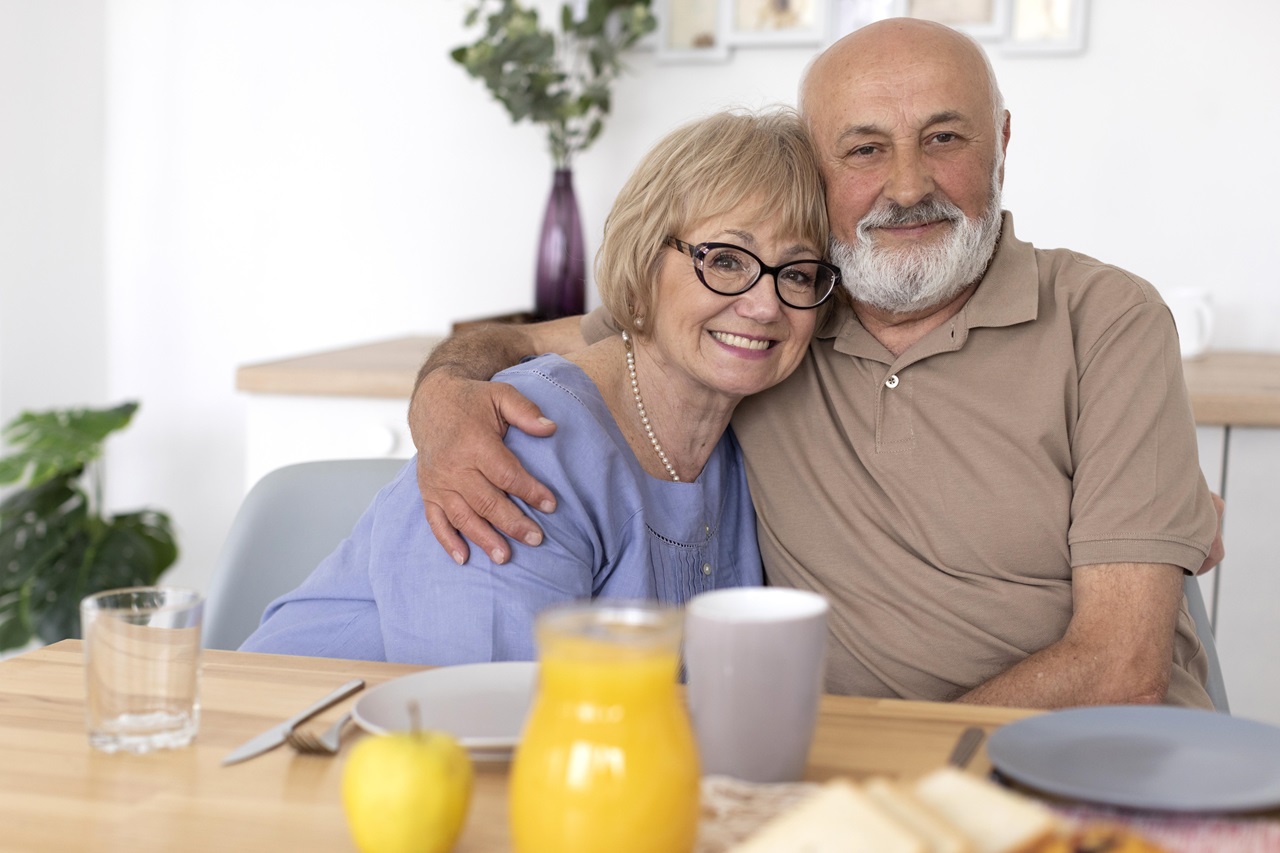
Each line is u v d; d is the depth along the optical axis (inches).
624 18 96.2
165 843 26.0
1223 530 77.3
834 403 54.7
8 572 101.8
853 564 53.5
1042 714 31.5
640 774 23.0
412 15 105.8
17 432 106.9
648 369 52.7
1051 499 51.7
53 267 110.0
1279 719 77.8
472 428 46.3
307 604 49.2
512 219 106.3
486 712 32.4
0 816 27.1
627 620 24.8
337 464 58.7
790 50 99.1
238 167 111.2
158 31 111.2
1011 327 53.4
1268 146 92.7
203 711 33.9
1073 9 93.4
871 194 52.1
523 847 23.8
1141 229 95.5
